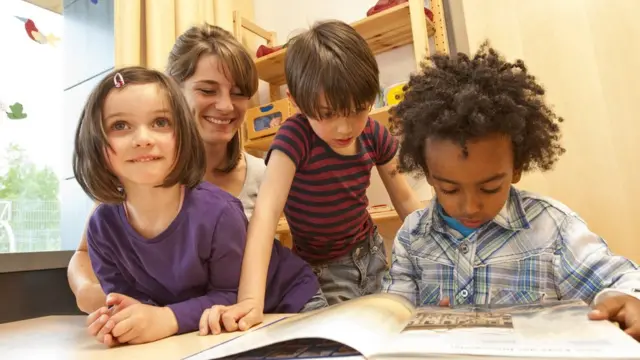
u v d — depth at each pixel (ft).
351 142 3.08
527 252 2.53
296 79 3.02
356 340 1.32
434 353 1.17
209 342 1.86
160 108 2.19
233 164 3.95
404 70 5.56
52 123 5.46
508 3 4.52
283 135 3.26
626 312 1.71
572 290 2.32
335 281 3.65
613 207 4.04
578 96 4.22
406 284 2.89
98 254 2.65
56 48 5.61
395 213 4.66
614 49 4.12
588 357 1.09
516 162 2.39
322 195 3.43
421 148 2.46
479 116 2.15
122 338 1.90
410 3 4.74
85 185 2.31
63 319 3.17
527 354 1.12
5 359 1.70
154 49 5.08
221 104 3.68
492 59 2.57
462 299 2.61
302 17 6.43
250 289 2.44
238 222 2.57
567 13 4.31
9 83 5.17
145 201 2.35
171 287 2.54
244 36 6.44
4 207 4.97
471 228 2.68
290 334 1.44
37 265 4.13
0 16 5.20
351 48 3.00
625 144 4.04
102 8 5.59
